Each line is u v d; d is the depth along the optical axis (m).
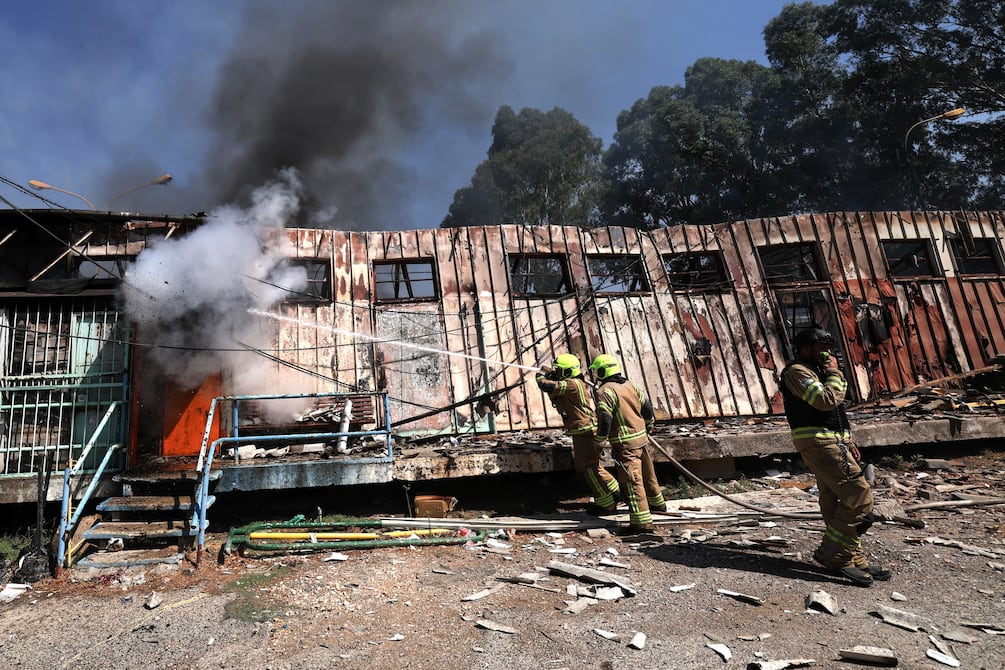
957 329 11.77
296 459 7.28
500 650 3.66
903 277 11.95
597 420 6.12
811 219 12.01
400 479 7.32
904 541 5.64
